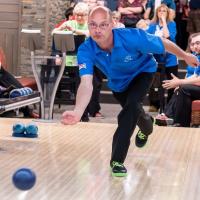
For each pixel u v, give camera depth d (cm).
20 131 855
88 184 614
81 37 1218
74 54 1235
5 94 886
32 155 743
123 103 689
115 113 1378
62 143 821
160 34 1304
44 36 1600
